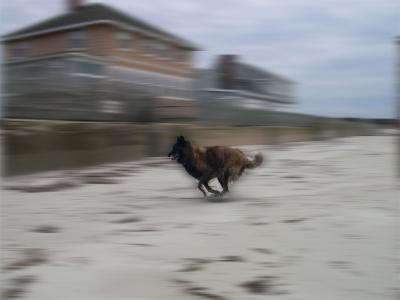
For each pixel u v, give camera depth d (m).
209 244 6.41
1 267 5.62
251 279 5.14
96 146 15.91
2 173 12.94
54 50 39.50
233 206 8.98
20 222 7.86
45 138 14.12
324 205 8.71
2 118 14.34
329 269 5.35
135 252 6.11
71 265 5.66
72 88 16.05
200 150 9.84
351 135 44.16
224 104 24.25
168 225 7.54
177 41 43.34
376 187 10.78
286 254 5.91
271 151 22.34
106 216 8.31
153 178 13.16
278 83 49.38
